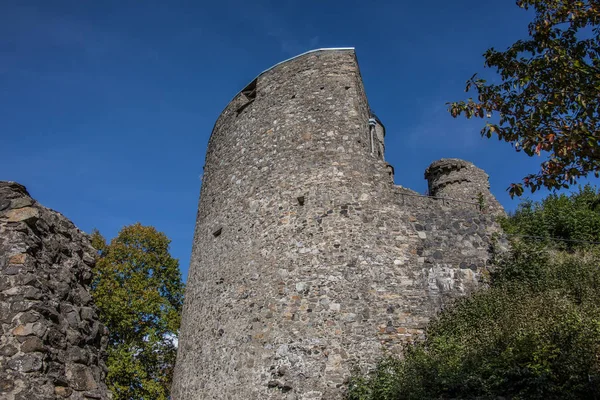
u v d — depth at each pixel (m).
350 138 12.75
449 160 18.89
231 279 12.42
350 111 13.09
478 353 8.93
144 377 21.39
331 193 12.05
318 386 10.09
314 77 13.72
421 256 11.75
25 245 5.79
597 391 7.20
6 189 6.14
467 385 8.24
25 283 5.55
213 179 15.09
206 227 14.45
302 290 11.08
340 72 13.63
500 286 11.34
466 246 12.17
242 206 13.17
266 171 13.07
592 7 7.77
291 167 12.67
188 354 12.99
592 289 10.41
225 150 15.00
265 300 11.37
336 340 10.48
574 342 7.85
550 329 8.35
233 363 11.24
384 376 9.63
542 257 11.92
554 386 7.51
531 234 15.22
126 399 21.20
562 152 7.00
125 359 20.91
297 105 13.52
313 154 12.65
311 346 10.48
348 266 11.23
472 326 10.10
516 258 11.99
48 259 6.13
